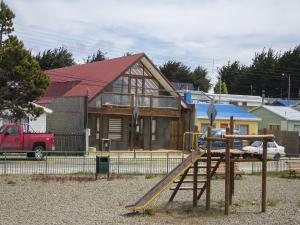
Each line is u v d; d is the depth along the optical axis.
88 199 16.89
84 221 12.98
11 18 27.47
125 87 42.78
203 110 49.06
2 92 27.48
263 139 15.30
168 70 106.56
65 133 37.50
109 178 22.97
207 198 15.41
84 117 39.47
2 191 18.38
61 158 27.78
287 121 56.19
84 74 46.53
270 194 19.69
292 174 27.53
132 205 14.70
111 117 41.75
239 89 109.81
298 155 40.59
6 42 27.50
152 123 44.06
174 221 13.54
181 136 44.69
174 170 15.70
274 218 14.20
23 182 21.05
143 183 21.52
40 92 28.19
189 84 94.44
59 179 22.20
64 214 13.95
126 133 42.50
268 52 109.50
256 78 108.25
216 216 14.47
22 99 28.12
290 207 16.34
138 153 38.06
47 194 17.81
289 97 98.31
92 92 41.19
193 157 15.41
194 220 13.77
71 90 43.81
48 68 82.56
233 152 15.42
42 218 13.27
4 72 27.30
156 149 44.03
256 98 78.50
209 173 15.30
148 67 43.84
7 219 13.05
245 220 13.88
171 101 44.25
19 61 27.30
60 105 41.94
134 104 42.25
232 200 17.34
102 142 39.72
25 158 27.84
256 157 15.84
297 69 104.88
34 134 32.28
